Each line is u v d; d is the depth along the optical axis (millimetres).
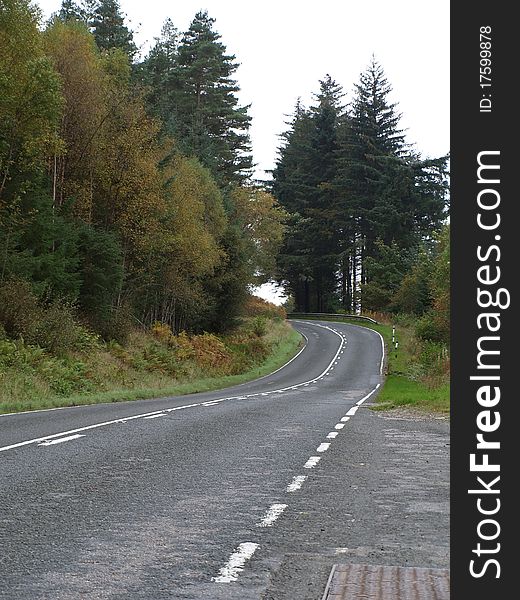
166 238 51094
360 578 5535
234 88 93688
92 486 9078
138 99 46250
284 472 10211
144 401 26750
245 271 69375
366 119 106000
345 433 14945
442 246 62031
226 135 95188
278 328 79500
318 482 9484
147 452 11930
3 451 11844
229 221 79625
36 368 28594
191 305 61531
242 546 6484
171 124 72688
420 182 100938
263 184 115312
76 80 42375
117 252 43406
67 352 33875
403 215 98312
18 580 5477
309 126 118188
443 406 21828
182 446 12688
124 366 37875
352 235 110625
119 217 47688
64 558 6059
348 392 37344
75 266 40438
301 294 122750
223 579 5570
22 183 34500
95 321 42812
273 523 7336
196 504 8156
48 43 41719
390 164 101188
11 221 35375
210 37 91250
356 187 106875
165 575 5656
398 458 11547
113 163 45531
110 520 7383
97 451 11961
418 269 86562
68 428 15320
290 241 111375
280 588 5375
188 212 54312
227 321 68875
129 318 47156
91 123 43844
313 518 7555
